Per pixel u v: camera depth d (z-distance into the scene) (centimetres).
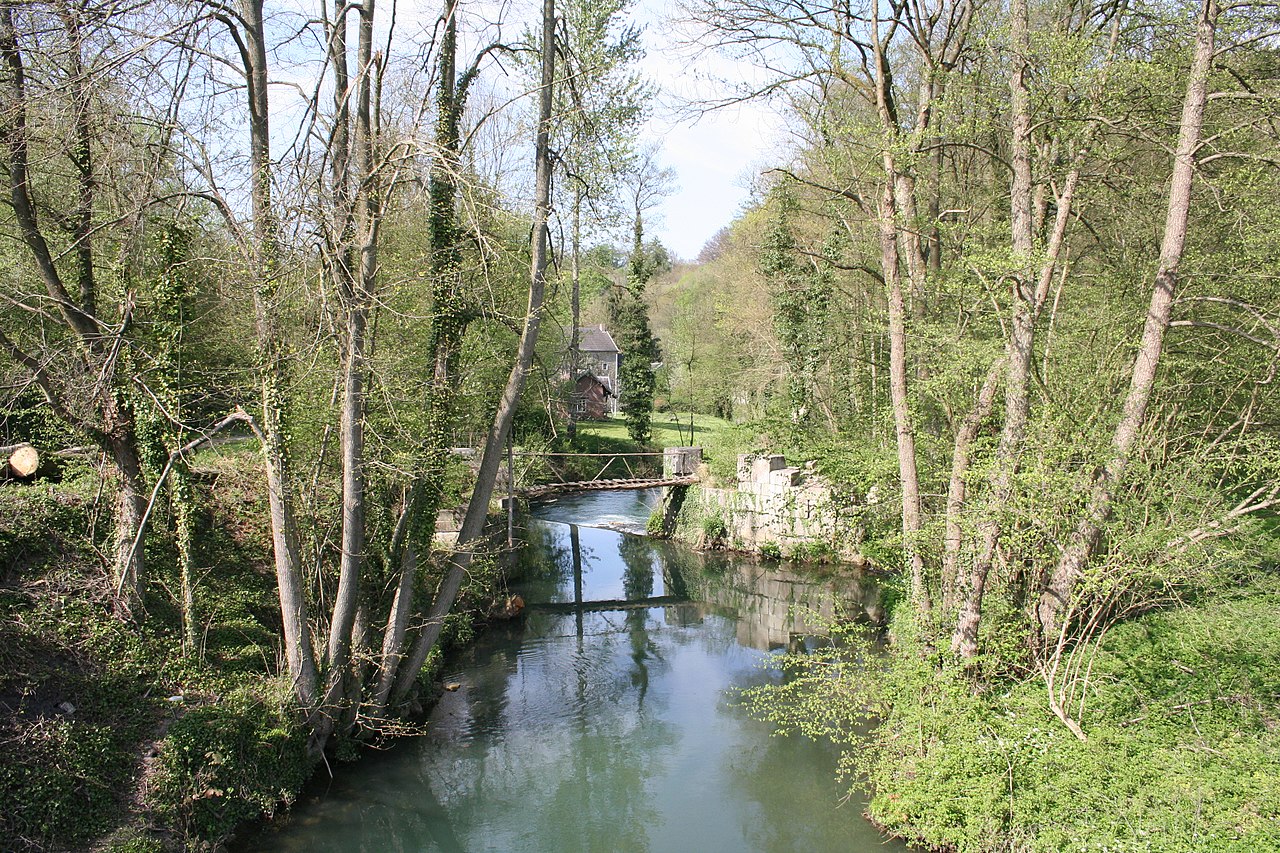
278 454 1012
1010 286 1064
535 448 2523
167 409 992
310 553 1212
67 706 880
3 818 752
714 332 3566
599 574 2388
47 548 1052
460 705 1423
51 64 905
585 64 1298
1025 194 1034
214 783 915
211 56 931
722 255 3838
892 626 1416
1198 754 859
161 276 989
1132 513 997
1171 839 740
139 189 934
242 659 1109
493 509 2055
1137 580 975
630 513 3198
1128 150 1212
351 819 1029
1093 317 1189
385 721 1194
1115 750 881
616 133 1384
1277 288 1066
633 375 3572
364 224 1056
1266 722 917
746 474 2520
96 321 949
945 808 895
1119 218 1273
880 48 1166
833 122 1295
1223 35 979
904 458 1196
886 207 1193
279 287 997
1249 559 1087
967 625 1039
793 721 1195
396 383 1194
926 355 1321
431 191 1198
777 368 2581
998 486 1007
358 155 1063
